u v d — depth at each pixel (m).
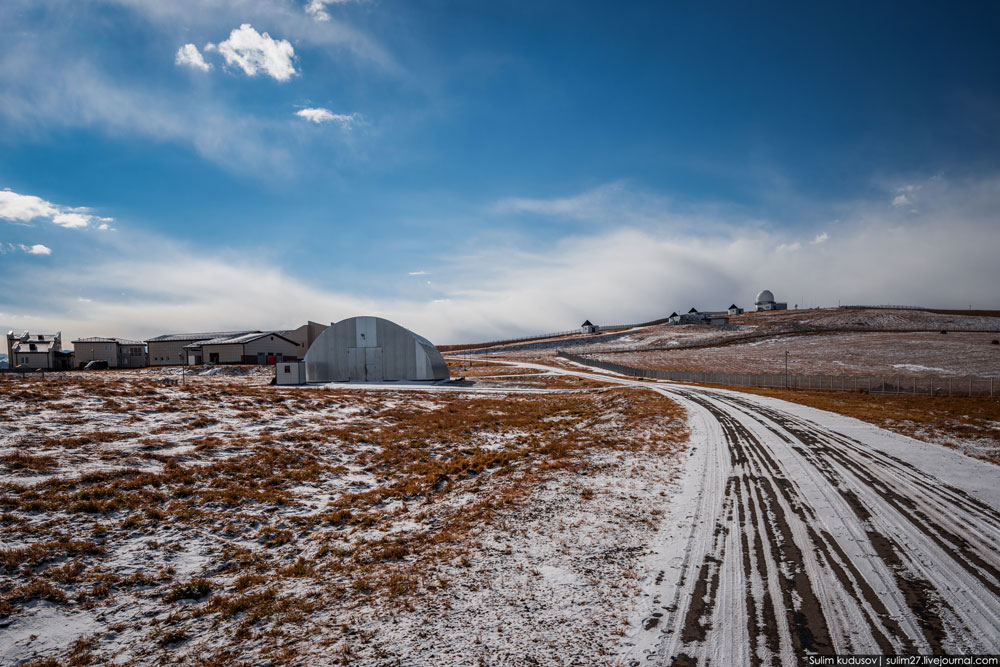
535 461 16.58
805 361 76.94
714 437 19.81
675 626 6.55
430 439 21.73
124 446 16.00
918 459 15.86
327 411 27.25
